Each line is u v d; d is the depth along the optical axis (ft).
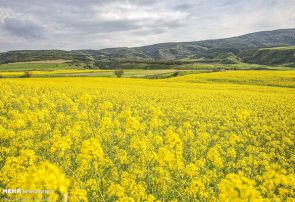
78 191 22.08
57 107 74.84
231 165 38.65
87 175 29.48
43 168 13.69
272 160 45.73
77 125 44.88
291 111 90.33
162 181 28.35
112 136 47.34
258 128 65.62
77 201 21.83
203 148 43.96
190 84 172.04
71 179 26.43
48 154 32.60
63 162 30.35
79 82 162.91
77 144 39.93
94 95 96.84
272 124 70.64
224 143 51.08
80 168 28.48
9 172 24.76
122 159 35.24
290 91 145.18
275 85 172.55
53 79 181.37
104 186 27.22
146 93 117.60
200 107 90.33
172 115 73.82
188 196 27.20
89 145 22.76
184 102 100.01
